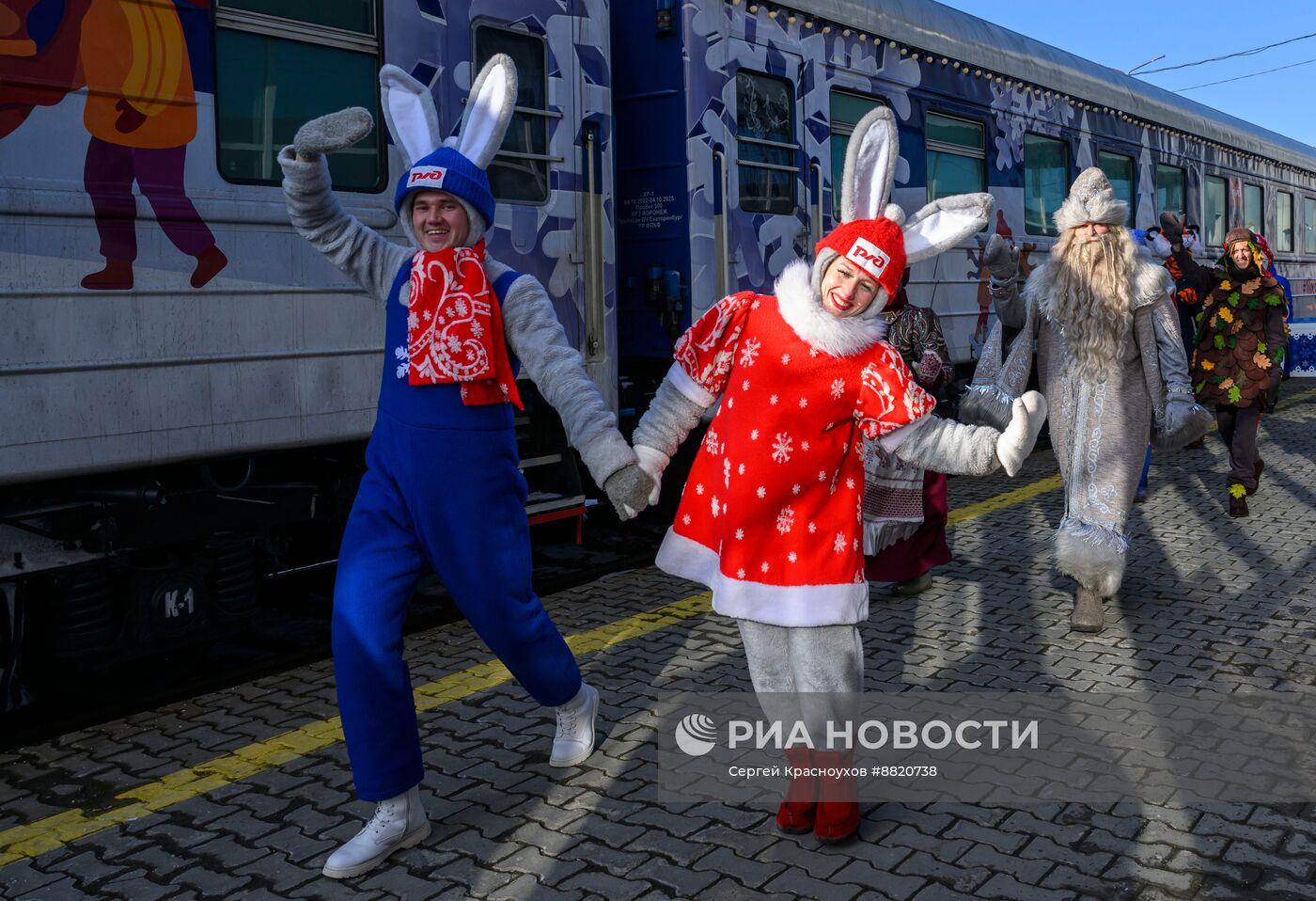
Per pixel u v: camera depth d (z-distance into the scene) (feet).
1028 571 18.89
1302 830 9.84
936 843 9.73
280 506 15.16
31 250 11.64
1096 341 14.90
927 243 9.34
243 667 15.10
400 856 9.66
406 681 9.56
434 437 9.48
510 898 8.98
